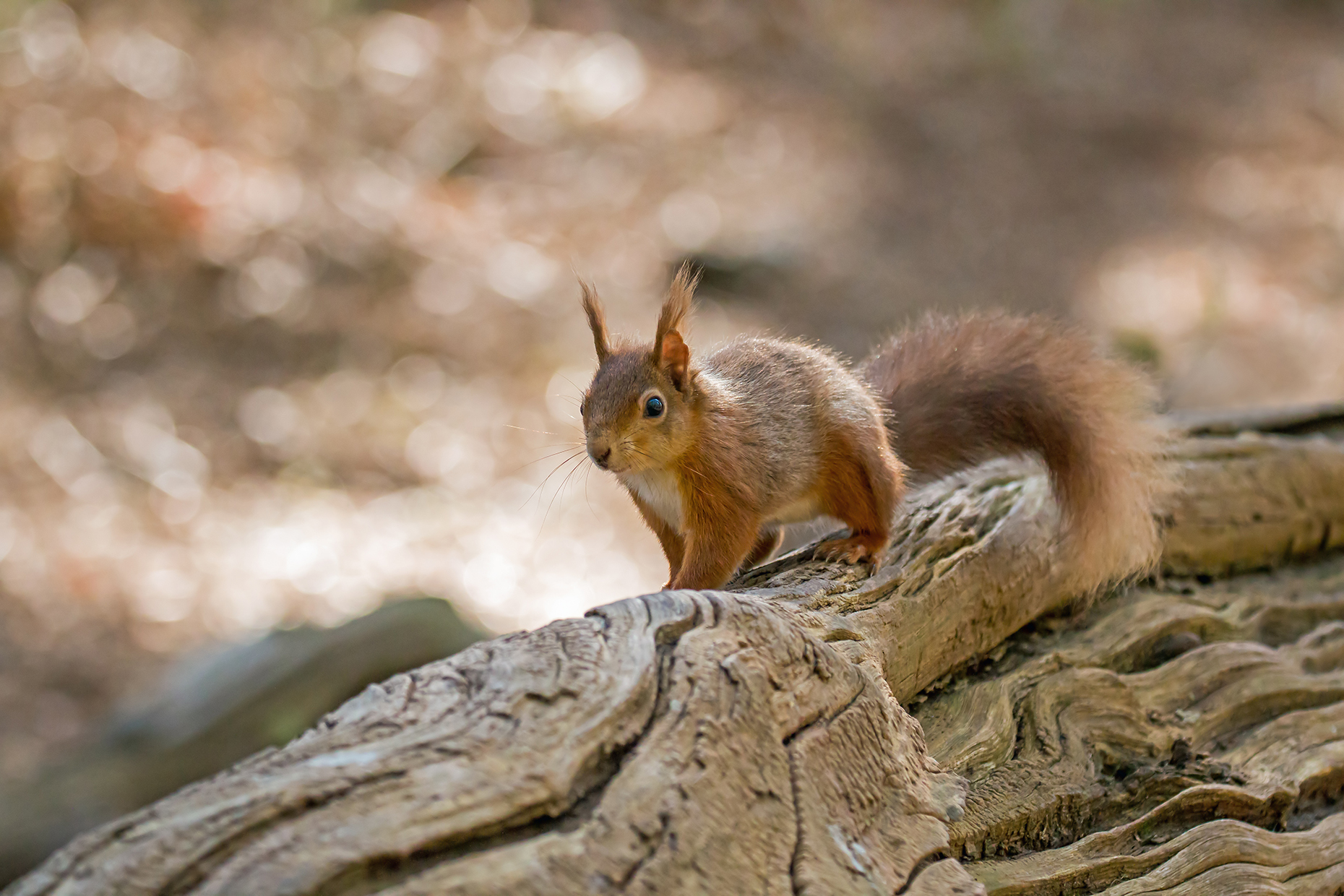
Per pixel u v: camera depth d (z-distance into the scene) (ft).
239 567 43.68
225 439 49.70
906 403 22.98
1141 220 77.66
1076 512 22.44
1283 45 105.09
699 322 60.75
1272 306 69.82
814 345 23.41
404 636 35.22
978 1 99.81
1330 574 28.07
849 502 20.90
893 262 69.36
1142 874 16.71
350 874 10.32
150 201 58.90
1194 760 19.33
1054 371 22.90
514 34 82.53
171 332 54.44
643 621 14.28
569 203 69.46
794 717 14.12
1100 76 94.79
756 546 22.75
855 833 13.70
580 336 58.80
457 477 49.78
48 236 56.34
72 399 49.85
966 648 20.52
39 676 37.42
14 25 65.51
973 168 80.23
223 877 10.11
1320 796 19.95
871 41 91.97
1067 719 19.39
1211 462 27.78
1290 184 83.30
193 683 34.58
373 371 54.70
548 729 12.16
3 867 30.30
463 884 10.57
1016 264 71.20
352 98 72.74
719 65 85.46
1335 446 29.78
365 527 46.50
